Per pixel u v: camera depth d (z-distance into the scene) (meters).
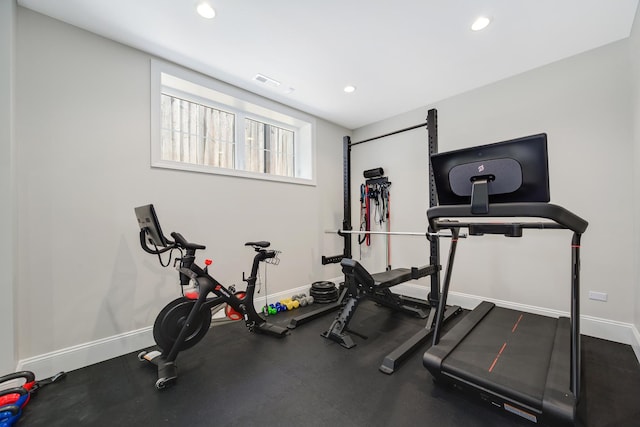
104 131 2.16
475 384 1.49
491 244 2.96
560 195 2.53
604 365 1.90
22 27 1.85
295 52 2.39
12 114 1.68
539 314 2.65
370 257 4.06
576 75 2.46
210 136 3.04
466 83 2.95
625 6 1.89
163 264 2.37
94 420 1.46
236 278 2.95
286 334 2.53
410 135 3.68
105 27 2.07
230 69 2.66
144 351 2.12
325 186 3.99
